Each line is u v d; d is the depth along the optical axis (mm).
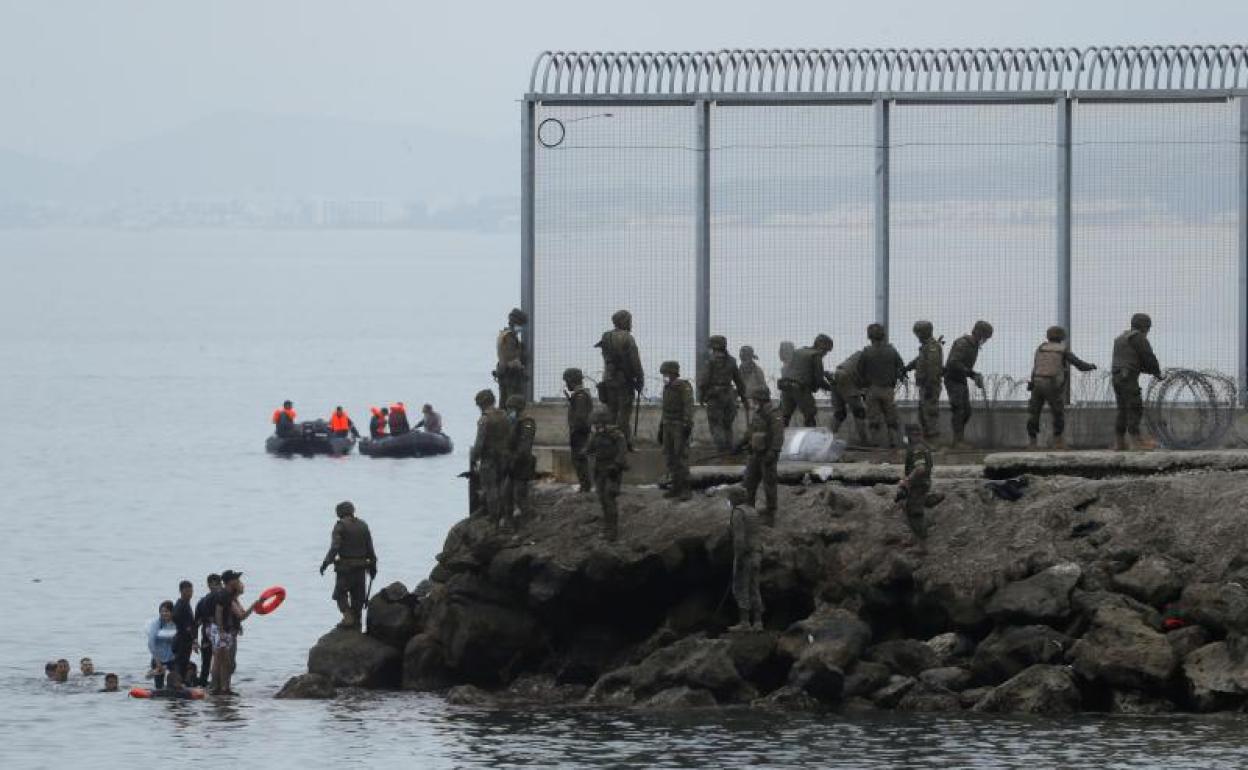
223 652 113750
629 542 108000
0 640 135250
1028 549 103000
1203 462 108000
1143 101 119875
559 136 121688
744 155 121312
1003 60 120750
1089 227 120438
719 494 110562
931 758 90500
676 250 121625
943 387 121625
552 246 121812
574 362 121688
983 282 120938
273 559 173625
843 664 101562
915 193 121000
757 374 121625
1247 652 96188
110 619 143875
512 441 110688
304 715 106062
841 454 115062
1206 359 120062
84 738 102438
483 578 111250
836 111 121125
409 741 98688
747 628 104750
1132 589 100625
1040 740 93000
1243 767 87688
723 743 94812
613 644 109688
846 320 121312
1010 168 120562
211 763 95938
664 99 121438
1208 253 119875
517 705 106188
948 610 102625
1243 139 119375
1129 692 97938
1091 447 119312
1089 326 120438
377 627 114312
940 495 106625
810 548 106062
